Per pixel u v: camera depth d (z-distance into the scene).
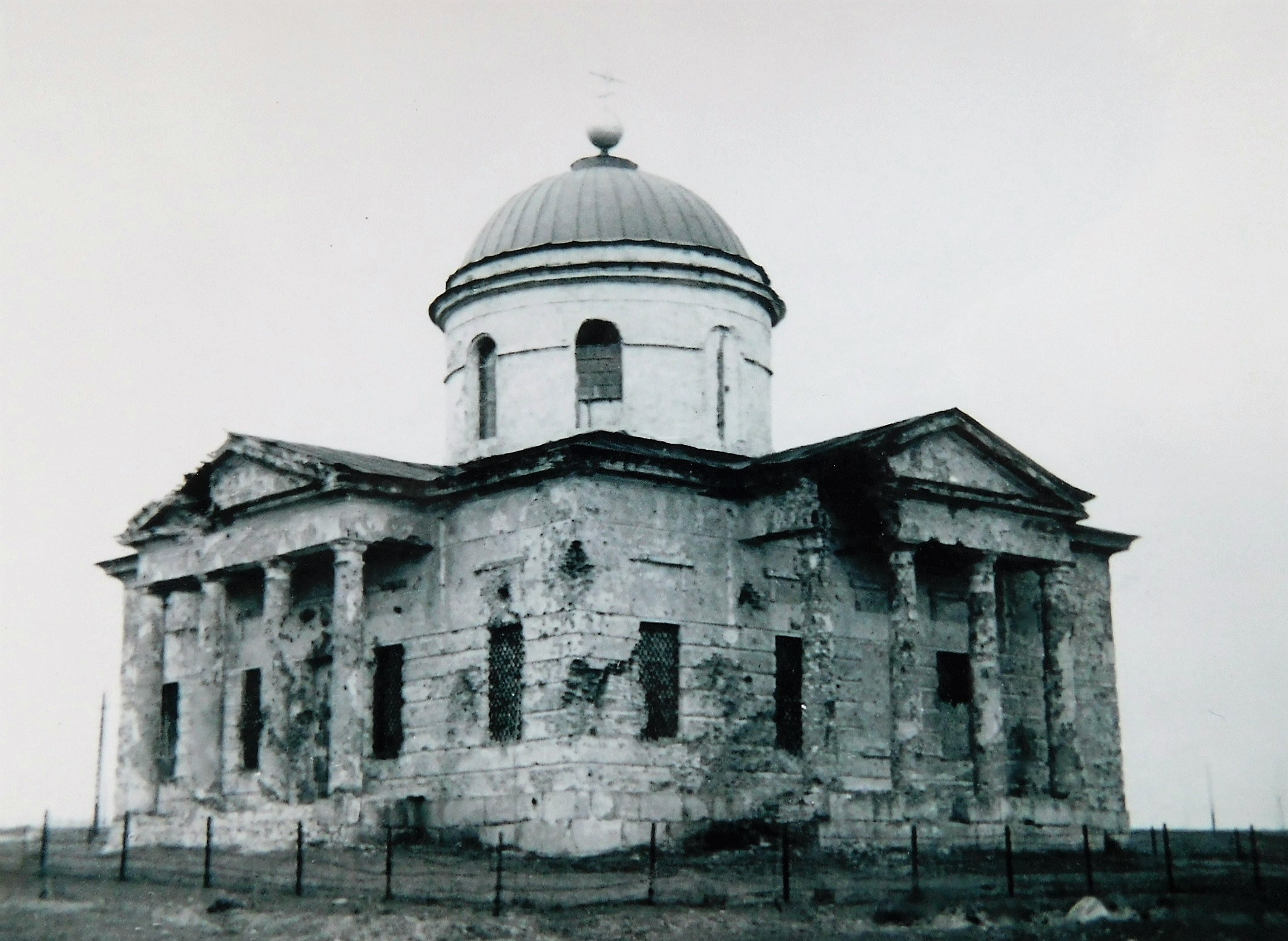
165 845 41.56
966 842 38.94
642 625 38.94
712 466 40.12
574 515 38.34
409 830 39.69
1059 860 38.09
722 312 45.03
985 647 40.81
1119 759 46.97
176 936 26.77
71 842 44.31
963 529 40.69
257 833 40.03
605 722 37.69
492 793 38.72
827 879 33.25
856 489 39.56
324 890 31.72
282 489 41.81
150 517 46.12
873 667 42.09
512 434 44.19
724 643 40.09
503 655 39.59
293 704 43.53
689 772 38.78
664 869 34.66
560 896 30.45
